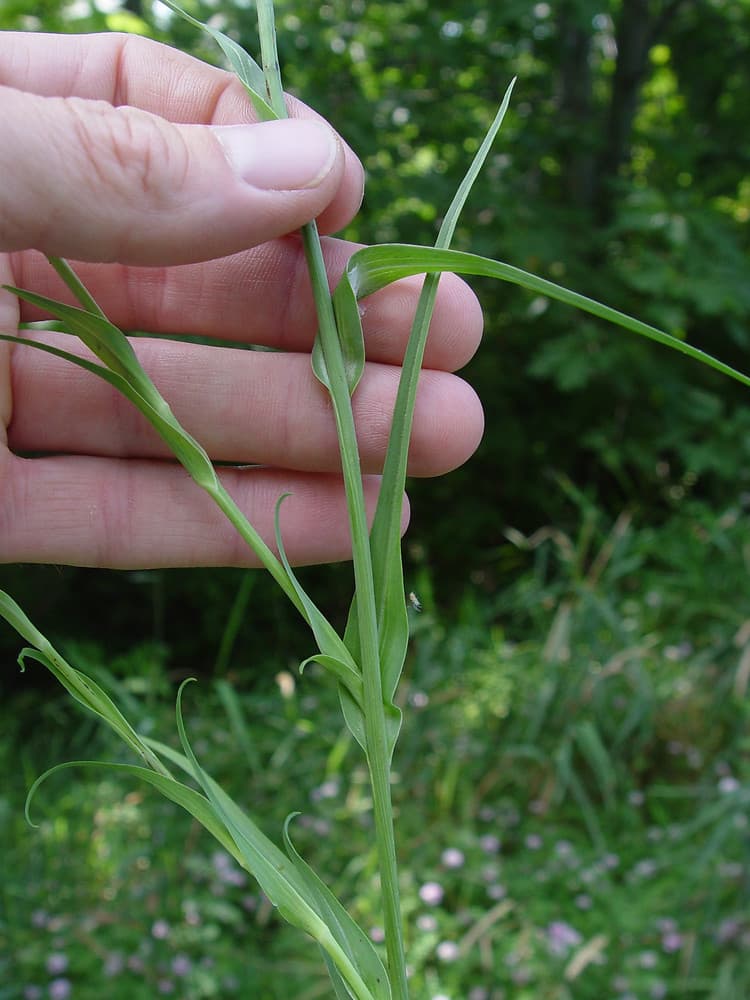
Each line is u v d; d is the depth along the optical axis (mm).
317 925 115
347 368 120
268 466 171
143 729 416
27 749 492
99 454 172
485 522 777
